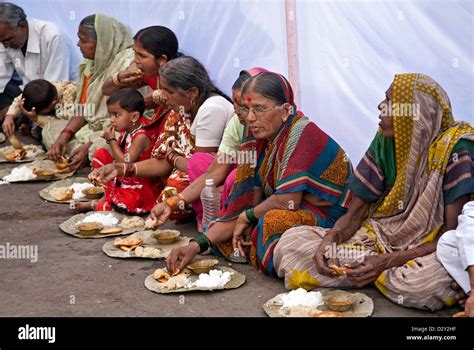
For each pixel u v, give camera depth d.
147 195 5.02
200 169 4.44
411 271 3.31
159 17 6.35
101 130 6.27
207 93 4.59
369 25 4.68
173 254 3.79
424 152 3.43
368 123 4.88
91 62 6.44
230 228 3.95
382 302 3.41
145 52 5.20
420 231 3.42
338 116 5.00
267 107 3.70
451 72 4.38
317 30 4.97
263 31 5.45
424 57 4.48
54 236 4.62
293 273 3.55
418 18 4.45
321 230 3.68
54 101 6.77
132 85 5.59
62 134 6.21
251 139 3.95
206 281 3.67
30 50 7.36
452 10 4.29
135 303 3.52
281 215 3.73
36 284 3.81
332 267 3.40
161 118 5.05
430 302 3.26
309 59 5.06
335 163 3.81
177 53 5.30
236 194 3.93
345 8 4.78
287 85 3.78
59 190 5.57
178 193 4.49
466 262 3.09
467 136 3.33
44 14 7.68
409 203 3.49
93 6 7.29
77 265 4.07
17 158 6.64
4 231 4.75
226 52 5.76
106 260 4.14
